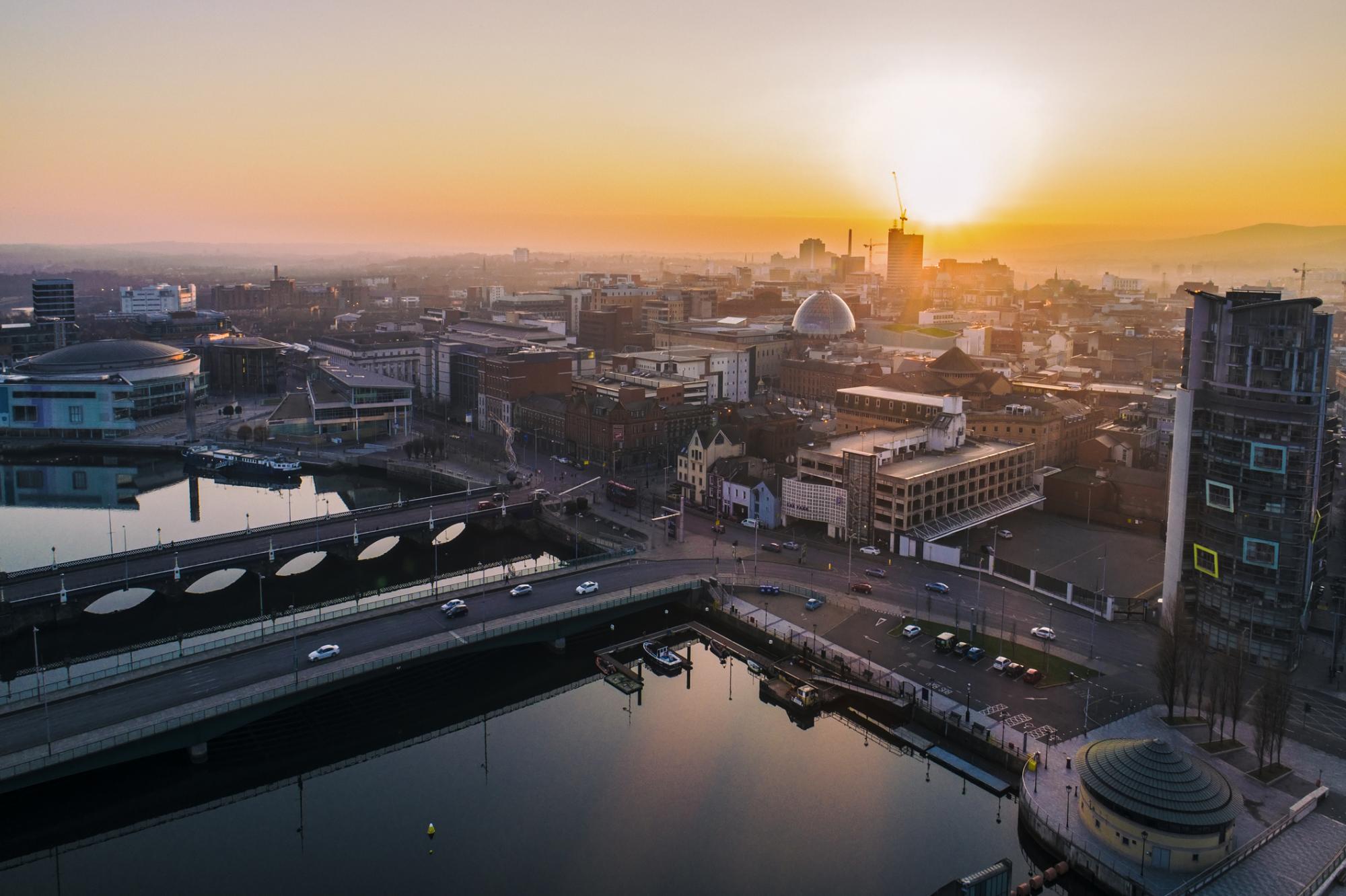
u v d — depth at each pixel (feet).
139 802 441.27
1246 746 451.12
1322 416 518.78
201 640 612.70
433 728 512.22
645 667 588.09
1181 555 563.48
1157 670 483.10
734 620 620.49
